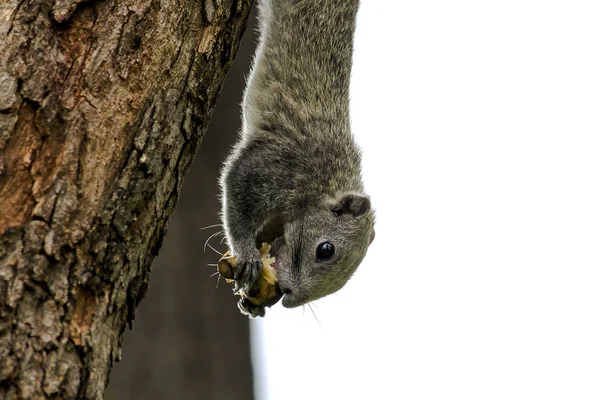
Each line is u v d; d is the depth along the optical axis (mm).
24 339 6398
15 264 6535
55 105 7066
